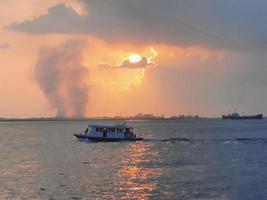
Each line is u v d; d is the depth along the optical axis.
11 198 77.31
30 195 79.56
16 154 165.50
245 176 99.38
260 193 79.12
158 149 176.38
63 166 123.12
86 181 93.69
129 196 78.00
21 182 93.00
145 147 185.75
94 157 148.00
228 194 78.69
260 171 108.25
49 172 109.56
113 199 75.81
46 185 88.94
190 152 162.75
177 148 180.75
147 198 76.31
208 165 122.44
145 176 100.81
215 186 86.19
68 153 164.62
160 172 107.88
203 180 93.69
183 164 125.69
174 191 81.75
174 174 103.88
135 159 140.38
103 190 83.38
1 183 91.88
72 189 84.38
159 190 82.94
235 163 126.75
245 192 80.19
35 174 105.81
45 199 76.38
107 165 125.00
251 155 150.12
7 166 124.19
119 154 157.38
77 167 120.44
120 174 104.75
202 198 75.94
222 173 104.94
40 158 147.75
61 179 96.88
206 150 170.88
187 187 85.44
